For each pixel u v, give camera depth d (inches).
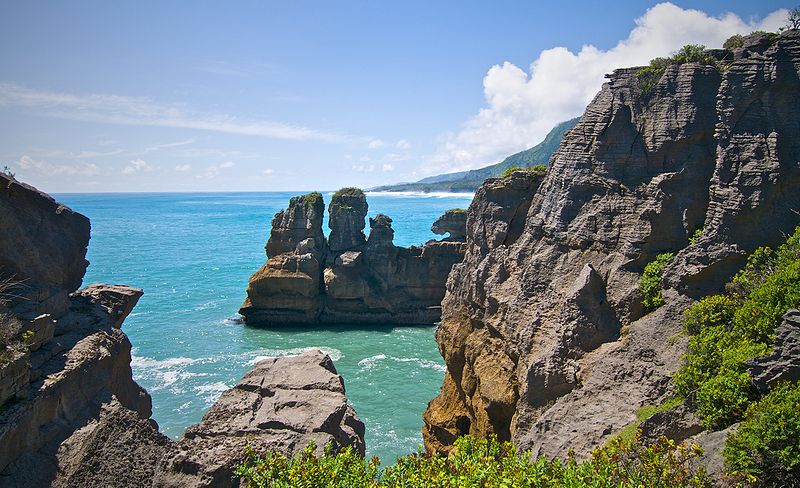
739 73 1079.6
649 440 827.4
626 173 1198.9
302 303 2999.5
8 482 704.4
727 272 1024.2
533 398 1090.1
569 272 1203.2
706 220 1083.9
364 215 3304.6
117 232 7450.8
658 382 932.6
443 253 3152.1
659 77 1199.6
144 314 3073.3
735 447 666.2
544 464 679.1
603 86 1277.1
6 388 729.6
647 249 1130.0
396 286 3157.0
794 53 1053.8
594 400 975.0
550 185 1318.9
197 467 711.7
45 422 788.0
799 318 740.7
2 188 957.2
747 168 1042.1
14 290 900.6
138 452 828.0
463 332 1493.6
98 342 948.0
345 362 2379.4
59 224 1057.5
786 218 1015.0
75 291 1106.1
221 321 2989.7
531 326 1182.9
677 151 1149.1
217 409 840.9
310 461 681.0
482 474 631.2
